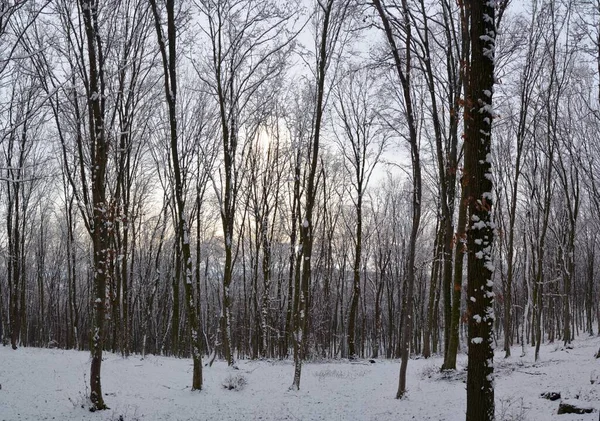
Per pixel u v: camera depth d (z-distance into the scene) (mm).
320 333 44750
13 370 15328
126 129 19578
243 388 15180
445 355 17078
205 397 13617
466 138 7285
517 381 13781
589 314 36719
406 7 13219
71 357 19672
